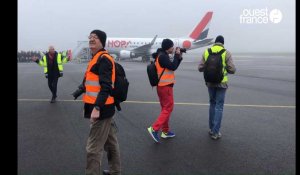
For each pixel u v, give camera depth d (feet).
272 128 23.11
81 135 20.71
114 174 13.66
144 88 47.01
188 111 29.60
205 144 19.02
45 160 15.96
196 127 23.40
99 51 12.57
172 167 15.17
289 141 19.71
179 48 19.34
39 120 24.99
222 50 20.02
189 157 16.62
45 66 33.42
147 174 14.28
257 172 14.58
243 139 20.17
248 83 55.36
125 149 17.90
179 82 56.54
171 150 17.80
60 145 18.48
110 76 12.03
